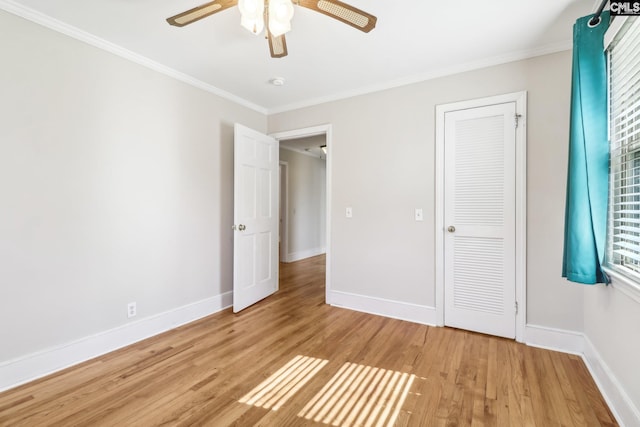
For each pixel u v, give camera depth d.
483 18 1.97
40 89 1.92
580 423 1.52
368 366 2.07
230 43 2.28
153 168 2.58
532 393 1.76
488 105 2.51
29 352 1.89
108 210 2.28
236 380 1.90
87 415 1.57
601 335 1.84
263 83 3.02
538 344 2.34
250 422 1.53
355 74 2.80
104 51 2.25
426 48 2.34
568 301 2.25
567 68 2.25
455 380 1.90
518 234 2.41
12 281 1.82
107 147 2.27
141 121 2.49
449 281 2.71
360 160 3.14
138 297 2.48
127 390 1.79
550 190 2.30
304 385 1.85
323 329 2.69
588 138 1.69
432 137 2.77
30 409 1.61
